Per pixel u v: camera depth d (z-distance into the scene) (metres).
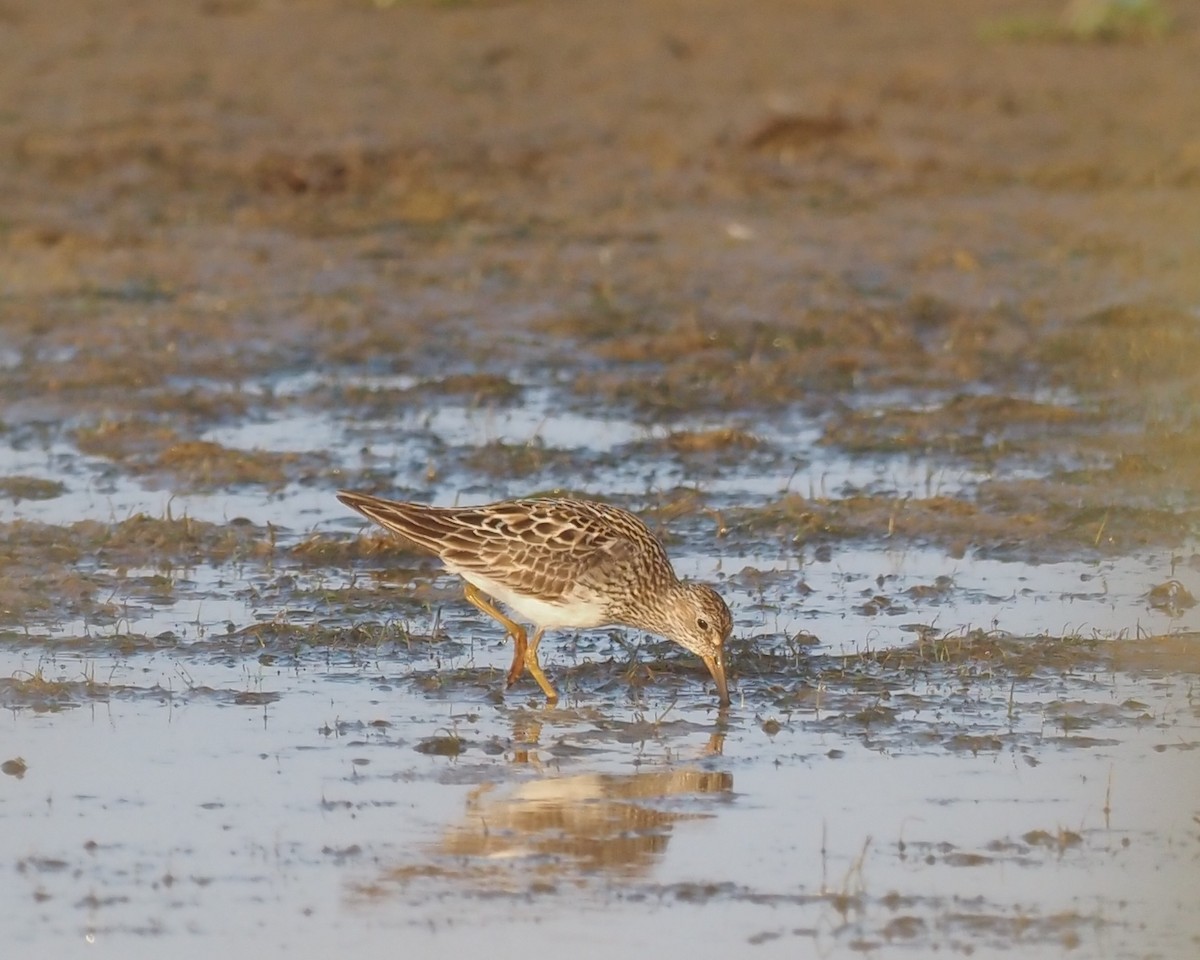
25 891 9.33
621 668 12.41
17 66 31.36
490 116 30.20
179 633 12.84
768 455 17.25
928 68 33.44
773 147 29.23
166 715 11.48
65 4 35.00
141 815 10.15
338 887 9.40
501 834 9.99
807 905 9.24
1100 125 30.80
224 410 18.44
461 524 12.06
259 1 35.97
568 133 29.53
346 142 28.52
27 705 11.58
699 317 21.55
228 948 8.80
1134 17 35.84
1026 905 9.23
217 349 20.25
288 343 20.55
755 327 21.22
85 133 28.39
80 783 10.53
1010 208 26.48
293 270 23.12
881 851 9.78
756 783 10.62
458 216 25.66
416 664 12.46
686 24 35.81
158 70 31.47
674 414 18.59
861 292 22.59
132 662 12.32
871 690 11.96
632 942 8.87
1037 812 10.23
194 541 14.65
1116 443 17.42
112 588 13.70
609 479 16.55
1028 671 12.19
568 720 11.54
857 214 26.03
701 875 9.52
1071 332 21.08
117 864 9.61
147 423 17.89
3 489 15.92
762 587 13.87
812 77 32.72
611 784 10.59
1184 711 11.60
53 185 26.30
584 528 12.01
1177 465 16.67
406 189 26.72
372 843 9.86
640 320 21.50
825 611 13.36
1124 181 27.88
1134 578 14.04
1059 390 19.34
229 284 22.48
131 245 23.83
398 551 14.52
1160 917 9.12
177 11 35.09
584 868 9.61
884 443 17.48
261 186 26.66
